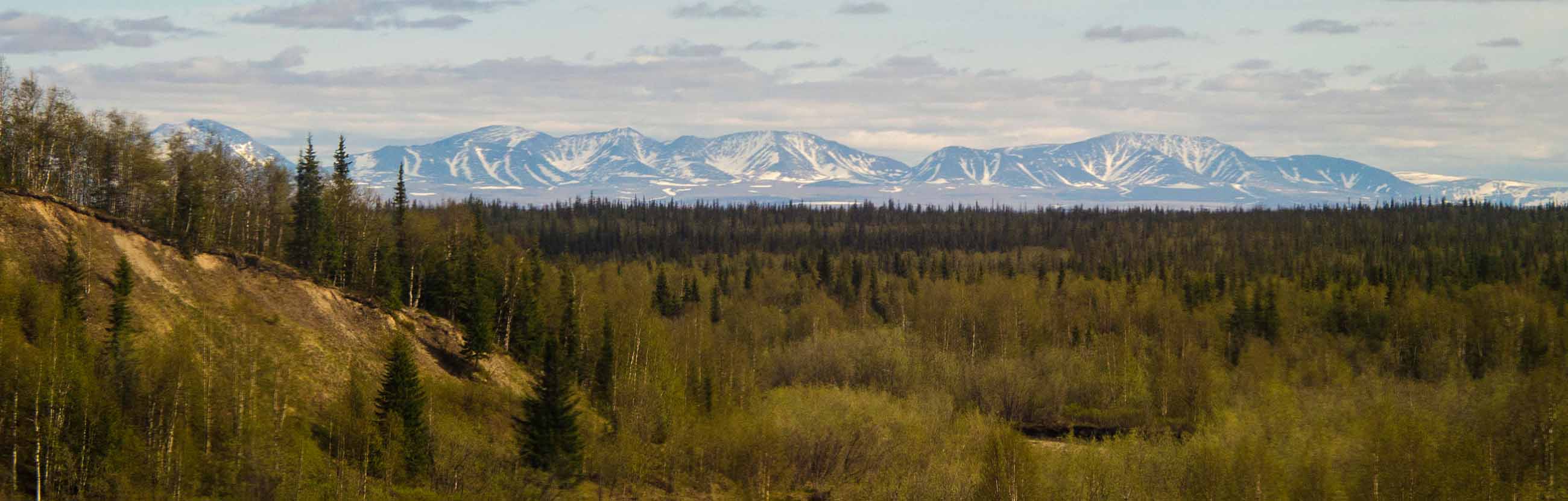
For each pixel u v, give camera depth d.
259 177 146.88
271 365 102.81
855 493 107.94
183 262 119.31
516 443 108.62
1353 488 99.25
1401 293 194.88
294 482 85.12
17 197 110.50
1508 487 100.00
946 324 184.62
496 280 144.75
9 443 81.19
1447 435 108.56
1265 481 98.62
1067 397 156.50
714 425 117.19
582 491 103.00
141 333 103.62
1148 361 160.50
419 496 91.00
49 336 89.75
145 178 131.62
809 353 163.88
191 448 85.00
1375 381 150.38
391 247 143.88
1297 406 127.50
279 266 127.88
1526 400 112.12
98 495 78.88
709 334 157.38
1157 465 105.25
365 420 96.56
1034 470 96.50
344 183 144.75
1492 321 173.25
